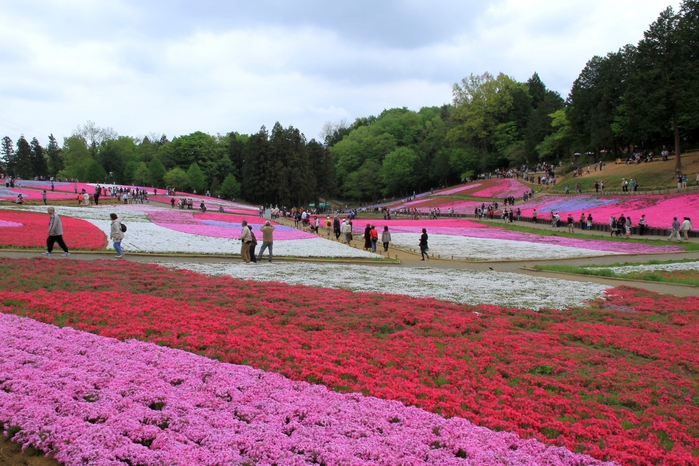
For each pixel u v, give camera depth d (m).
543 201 68.88
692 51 55.56
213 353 9.19
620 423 7.64
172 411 6.65
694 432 7.40
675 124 55.22
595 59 90.31
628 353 11.21
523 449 6.38
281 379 8.13
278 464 5.63
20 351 8.29
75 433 5.86
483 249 33.50
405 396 7.75
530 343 11.43
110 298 12.91
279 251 27.81
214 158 125.94
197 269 19.44
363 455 5.94
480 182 104.12
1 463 5.50
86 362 8.14
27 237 24.11
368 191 133.88
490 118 119.81
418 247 34.62
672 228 37.00
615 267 25.08
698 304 16.02
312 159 120.06
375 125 159.88
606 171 71.69
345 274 20.58
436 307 14.49
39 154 125.56
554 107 109.06
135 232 31.62
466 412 7.36
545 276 22.27
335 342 10.69
